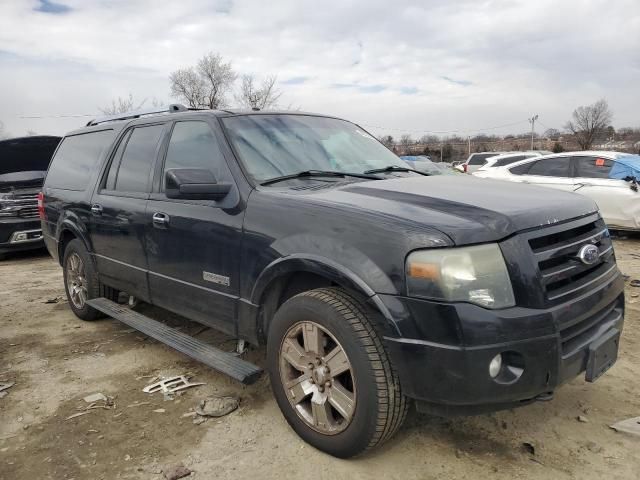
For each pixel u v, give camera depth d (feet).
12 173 31.81
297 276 10.11
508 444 9.58
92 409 11.25
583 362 8.56
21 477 8.99
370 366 8.22
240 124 12.06
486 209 8.57
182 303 12.30
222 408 10.89
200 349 11.86
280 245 9.56
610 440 9.62
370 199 9.37
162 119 13.83
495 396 7.72
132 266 13.92
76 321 17.46
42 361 14.02
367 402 8.30
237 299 10.62
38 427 10.60
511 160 49.16
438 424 10.27
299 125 13.02
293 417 9.68
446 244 7.78
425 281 7.79
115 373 13.11
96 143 16.61
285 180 11.05
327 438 9.12
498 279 7.84
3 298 20.85
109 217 14.55
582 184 31.12
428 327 7.75
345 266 8.52
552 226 8.73
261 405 11.23
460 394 7.69
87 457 9.53
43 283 23.71
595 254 9.02
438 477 8.68
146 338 15.53
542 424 10.21
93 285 16.16
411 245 7.96
